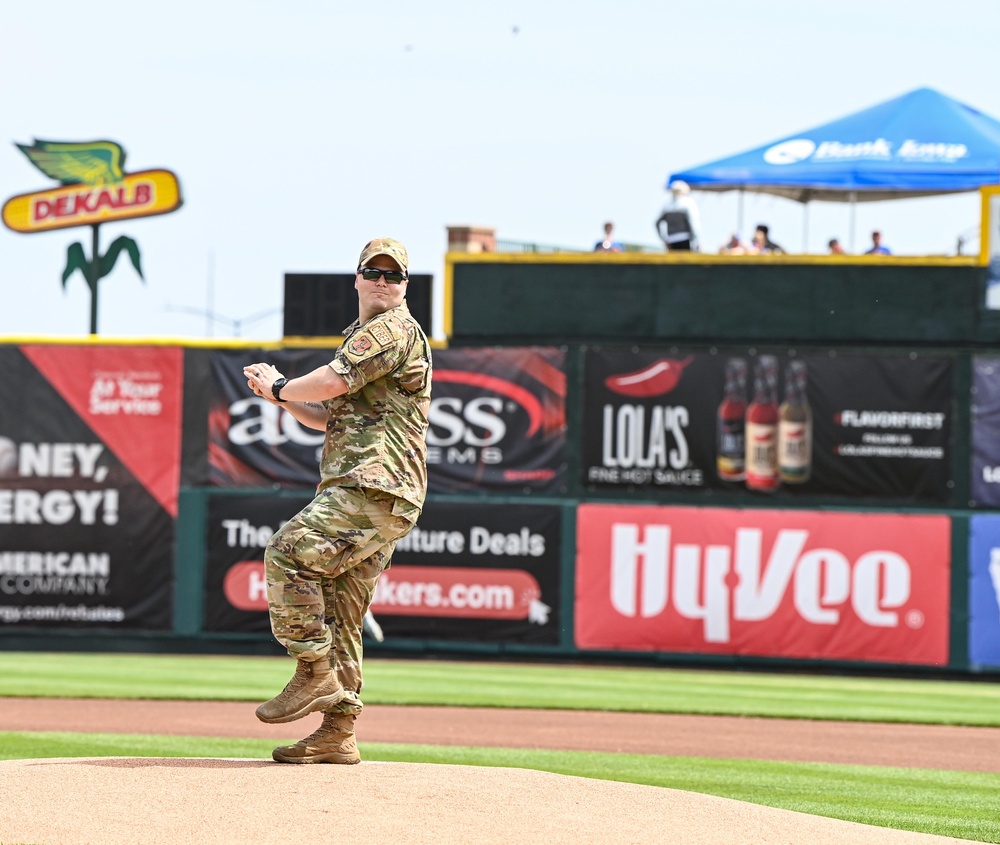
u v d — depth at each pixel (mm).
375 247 14719
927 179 46875
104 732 28531
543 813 13195
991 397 44906
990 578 44438
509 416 46406
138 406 47312
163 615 47094
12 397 47500
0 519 47344
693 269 46156
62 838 12016
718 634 45250
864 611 44781
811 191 51219
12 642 47188
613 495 46062
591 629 45750
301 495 47000
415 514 14906
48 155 53625
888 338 45531
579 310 46594
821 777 24453
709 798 14609
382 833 12305
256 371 14625
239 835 12148
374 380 14539
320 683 14828
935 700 38688
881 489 45219
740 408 45656
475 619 46188
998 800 22297
